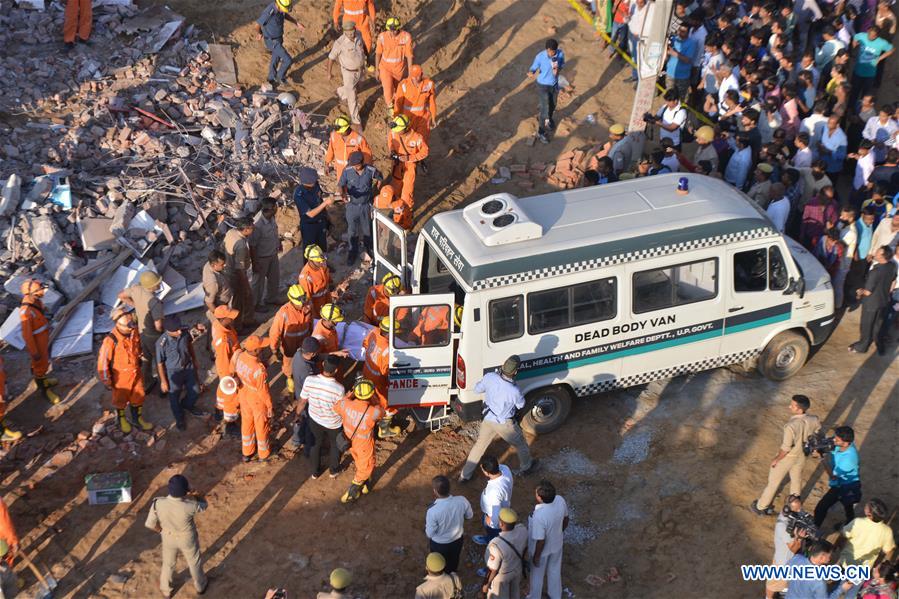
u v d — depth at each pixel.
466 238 12.19
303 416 12.18
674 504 12.12
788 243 14.62
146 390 13.46
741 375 14.26
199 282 15.26
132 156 16.36
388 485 12.37
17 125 16.66
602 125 19.53
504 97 20.22
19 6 19.23
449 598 9.45
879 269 13.76
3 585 10.59
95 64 18.25
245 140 17.38
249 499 12.08
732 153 16.39
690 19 18.42
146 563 11.20
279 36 18.41
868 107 17.30
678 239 12.41
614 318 12.45
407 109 17.09
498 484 10.67
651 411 13.59
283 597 9.52
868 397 13.75
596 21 22.03
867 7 19.80
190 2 20.86
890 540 10.09
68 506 11.80
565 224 12.55
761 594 10.92
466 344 11.88
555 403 12.95
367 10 18.42
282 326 12.88
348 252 16.33
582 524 11.86
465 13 22.00
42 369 12.91
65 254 14.64
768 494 11.66
